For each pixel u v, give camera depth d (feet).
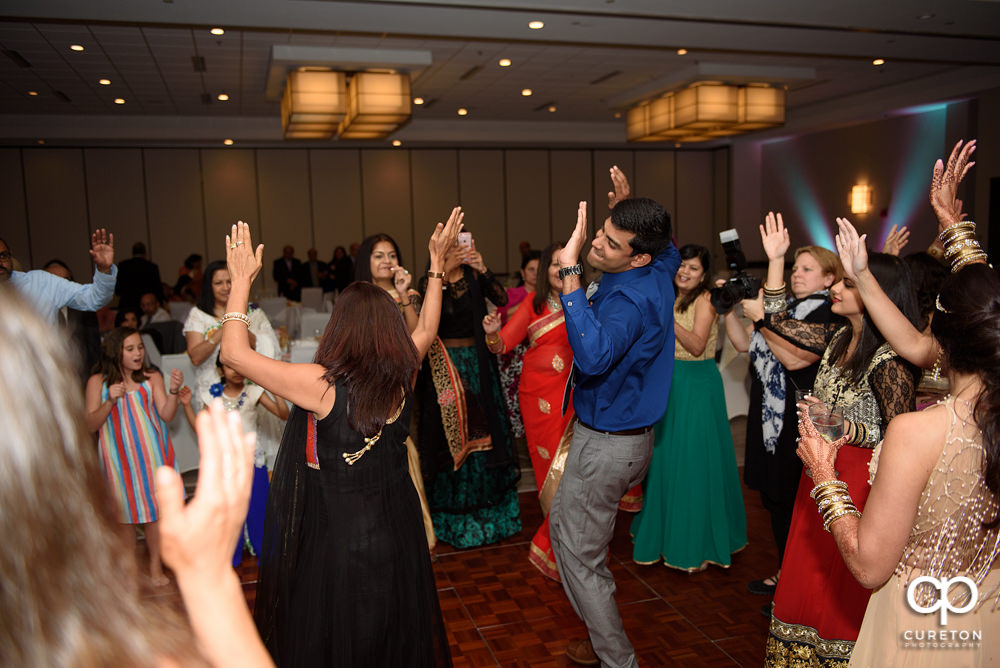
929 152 36.63
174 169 44.70
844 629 6.49
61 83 29.76
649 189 52.42
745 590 10.22
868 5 20.89
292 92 25.94
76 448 1.65
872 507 4.28
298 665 5.91
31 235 42.55
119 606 1.71
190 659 1.85
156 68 27.40
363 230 48.44
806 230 45.85
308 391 5.92
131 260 32.12
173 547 1.96
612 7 20.27
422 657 6.32
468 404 11.62
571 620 9.54
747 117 31.22
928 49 26.66
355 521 6.00
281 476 6.23
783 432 8.82
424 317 8.16
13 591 1.53
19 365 1.57
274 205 46.75
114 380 10.03
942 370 4.39
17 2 18.93
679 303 10.61
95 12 19.86
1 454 1.50
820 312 8.96
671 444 10.65
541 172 50.96
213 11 19.98
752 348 9.25
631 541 12.10
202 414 2.08
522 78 31.14
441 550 11.91
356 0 19.17
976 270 4.20
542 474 11.55
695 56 27.94
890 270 6.72
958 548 4.17
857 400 6.59
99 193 43.42
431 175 49.26
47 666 1.56
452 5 19.76
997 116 32.19
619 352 6.85
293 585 6.10
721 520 10.78
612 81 32.37
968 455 4.05
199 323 11.49
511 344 11.44
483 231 50.47
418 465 10.99
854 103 38.04
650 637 9.01
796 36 24.23
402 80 26.86
